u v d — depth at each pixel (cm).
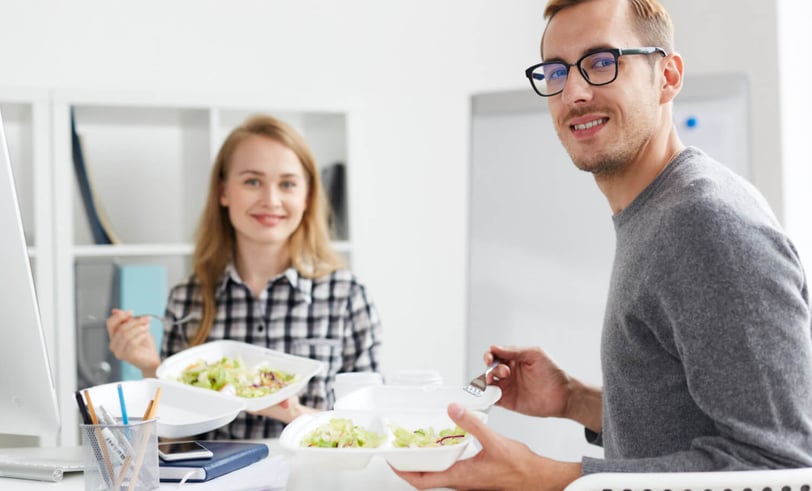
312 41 312
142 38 290
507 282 258
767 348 101
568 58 129
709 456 105
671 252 109
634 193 131
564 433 243
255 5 304
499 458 109
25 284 122
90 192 255
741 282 103
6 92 240
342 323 230
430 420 126
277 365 174
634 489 99
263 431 209
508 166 260
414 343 325
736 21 280
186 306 230
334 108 274
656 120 128
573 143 131
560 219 254
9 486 127
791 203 267
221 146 239
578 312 250
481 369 258
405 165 324
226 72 301
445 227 330
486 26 336
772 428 101
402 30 324
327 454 110
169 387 143
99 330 250
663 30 130
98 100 249
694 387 106
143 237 288
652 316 113
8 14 275
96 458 114
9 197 119
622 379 121
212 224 232
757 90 272
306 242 234
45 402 128
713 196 109
